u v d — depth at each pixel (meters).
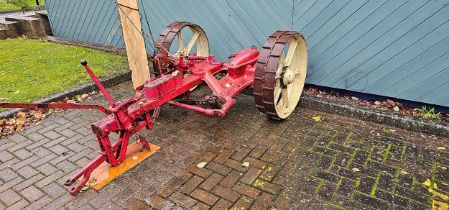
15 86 5.61
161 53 4.46
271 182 3.29
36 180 3.49
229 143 3.95
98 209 3.08
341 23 4.45
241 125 4.32
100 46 7.58
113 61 6.65
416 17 3.96
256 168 3.50
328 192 3.12
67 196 3.25
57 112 4.89
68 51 7.43
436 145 3.73
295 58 4.58
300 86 4.66
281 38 3.90
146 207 3.06
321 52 4.73
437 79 4.07
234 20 5.31
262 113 4.60
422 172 3.32
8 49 7.73
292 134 4.07
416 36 4.03
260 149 3.81
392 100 4.57
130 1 4.71
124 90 5.64
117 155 3.58
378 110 4.29
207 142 3.99
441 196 3.01
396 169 3.37
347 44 4.51
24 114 4.74
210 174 3.44
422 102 4.27
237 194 3.16
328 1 4.43
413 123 3.99
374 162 3.49
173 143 4.00
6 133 4.36
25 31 8.95
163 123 4.45
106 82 5.72
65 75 6.02
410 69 4.20
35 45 8.06
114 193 3.25
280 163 3.55
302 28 4.75
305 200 3.04
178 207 3.04
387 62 4.31
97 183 3.37
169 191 3.24
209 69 4.37
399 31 4.11
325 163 3.52
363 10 4.25
